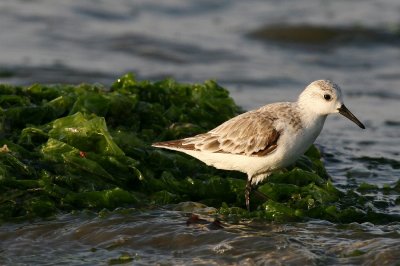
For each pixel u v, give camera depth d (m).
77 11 41.59
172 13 43.22
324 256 13.55
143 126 18.58
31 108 17.77
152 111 18.83
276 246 13.95
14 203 15.13
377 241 14.12
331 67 35.06
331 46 37.91
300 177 17.39
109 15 41.53
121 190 15.66
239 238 14.34
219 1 45.56
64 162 16.06
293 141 15.82
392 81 32.81
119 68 33.66
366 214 15.87
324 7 44.12
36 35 37.44
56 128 16.83
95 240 14.48
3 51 34.75
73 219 15.05
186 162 17.23
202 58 35.78
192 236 14.44
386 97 30.28
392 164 20.92
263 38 38.91
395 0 45.41
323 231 14.83
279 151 15.77
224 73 33.62
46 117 17.92
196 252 13.93
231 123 16.14
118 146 16.84
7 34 37.19
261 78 32.97
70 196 15.46
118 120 18.44
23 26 38.56
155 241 14.36
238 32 39.94
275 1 45.72
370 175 19.75
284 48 37.78
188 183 16.50
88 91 19.55
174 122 18.89
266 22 41.25
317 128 16.20
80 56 34.94
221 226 14.91
